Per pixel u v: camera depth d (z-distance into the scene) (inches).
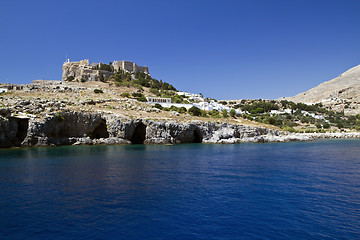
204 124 3575.3
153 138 3085.6
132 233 652.7
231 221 724.0
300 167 1526.8
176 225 697.6
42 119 2605.8
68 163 1604.3
